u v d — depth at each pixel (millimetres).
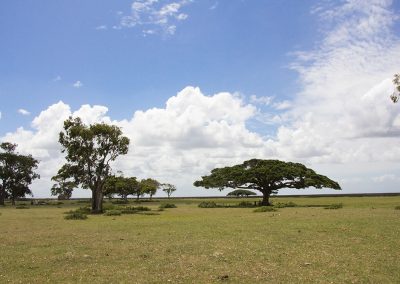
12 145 110500
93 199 55625
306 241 19812
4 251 17922
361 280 11945
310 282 11828
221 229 26438
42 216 46844
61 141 56156
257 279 12234
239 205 77000
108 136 56156
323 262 14562
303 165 77750
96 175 55844
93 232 25969
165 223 32719
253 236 22188
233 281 12086
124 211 54906
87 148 55656
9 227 30781
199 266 14195
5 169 107312
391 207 52875
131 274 13070
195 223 32094
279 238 21109
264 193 76125
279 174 71000
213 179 78312
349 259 15016
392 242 18938
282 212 45625
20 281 12289
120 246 19109
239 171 75625
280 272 13102
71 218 40625
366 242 19078
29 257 16281
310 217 35156
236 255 16219
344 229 24188
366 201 83938
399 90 35000
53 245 19750
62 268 14102
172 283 11906
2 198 108688
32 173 113875
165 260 15375
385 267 13594
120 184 118312
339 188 75062
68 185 123688
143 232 25531
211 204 74625
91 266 14398
